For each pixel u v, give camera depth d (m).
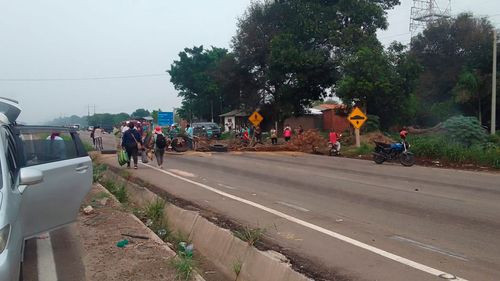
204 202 11.17
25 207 5.78
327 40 40.09
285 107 41.84
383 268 6.27
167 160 23.52
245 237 7.24
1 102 6.59
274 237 7.83
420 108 47.00
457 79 47.72
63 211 6.60
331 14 39.69
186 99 76.88
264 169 19.17
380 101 34.75
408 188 13.53
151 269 6.03
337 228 8.52
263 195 12.33
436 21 52.59
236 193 12.67
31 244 7.28
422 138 25.39
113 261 6.39
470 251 7.02
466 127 24.31
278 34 40.50
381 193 12.58
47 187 6.17
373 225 8.75
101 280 5.68
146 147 22.34
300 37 40.16
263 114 46.22
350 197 11.97
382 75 32.81
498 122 43.72
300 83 40.12
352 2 38.91
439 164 20.97
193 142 31.05
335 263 6.50
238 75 45.06
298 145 31.47
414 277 5.90
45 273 6.06
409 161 20.58
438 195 12.22
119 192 12.12
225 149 30.78
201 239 8.09
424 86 49.81
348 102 33.78
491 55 41.94
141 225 8.45
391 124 37.50
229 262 6.88
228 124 65.88
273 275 5.88
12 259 4.37
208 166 20.42
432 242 7.54
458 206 10.64
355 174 17.28
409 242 7.55
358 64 33.03
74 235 7.77
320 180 15.49
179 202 11.06
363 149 27.02
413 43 52.75
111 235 7.73
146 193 11.93
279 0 41.00
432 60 51.03
